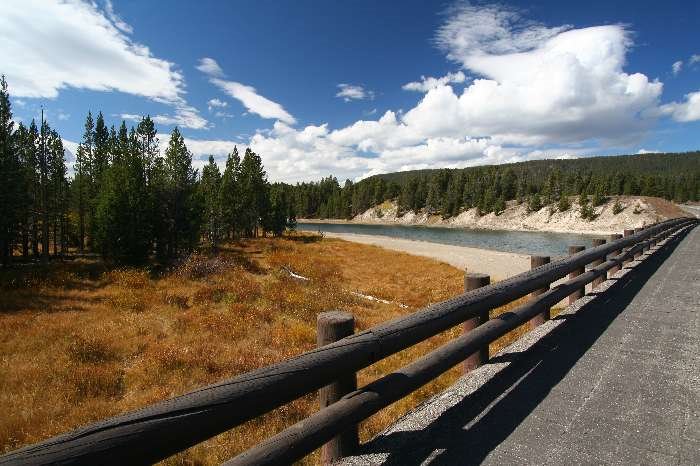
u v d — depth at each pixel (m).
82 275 19.28
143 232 23.42
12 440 5.08
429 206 139.88
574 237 73.12
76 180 37.66
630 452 2.53
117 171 25.50
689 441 2.66
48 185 30.62
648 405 3.14
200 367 7.37
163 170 27.17
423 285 19.88
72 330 10.09
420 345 8.34
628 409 3.08
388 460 2.45
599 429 2.79
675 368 3.87
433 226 121.25
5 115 24.72
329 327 2.33
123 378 7.21
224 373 7.15
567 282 6.09
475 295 3.54
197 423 1.44
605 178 119.81
